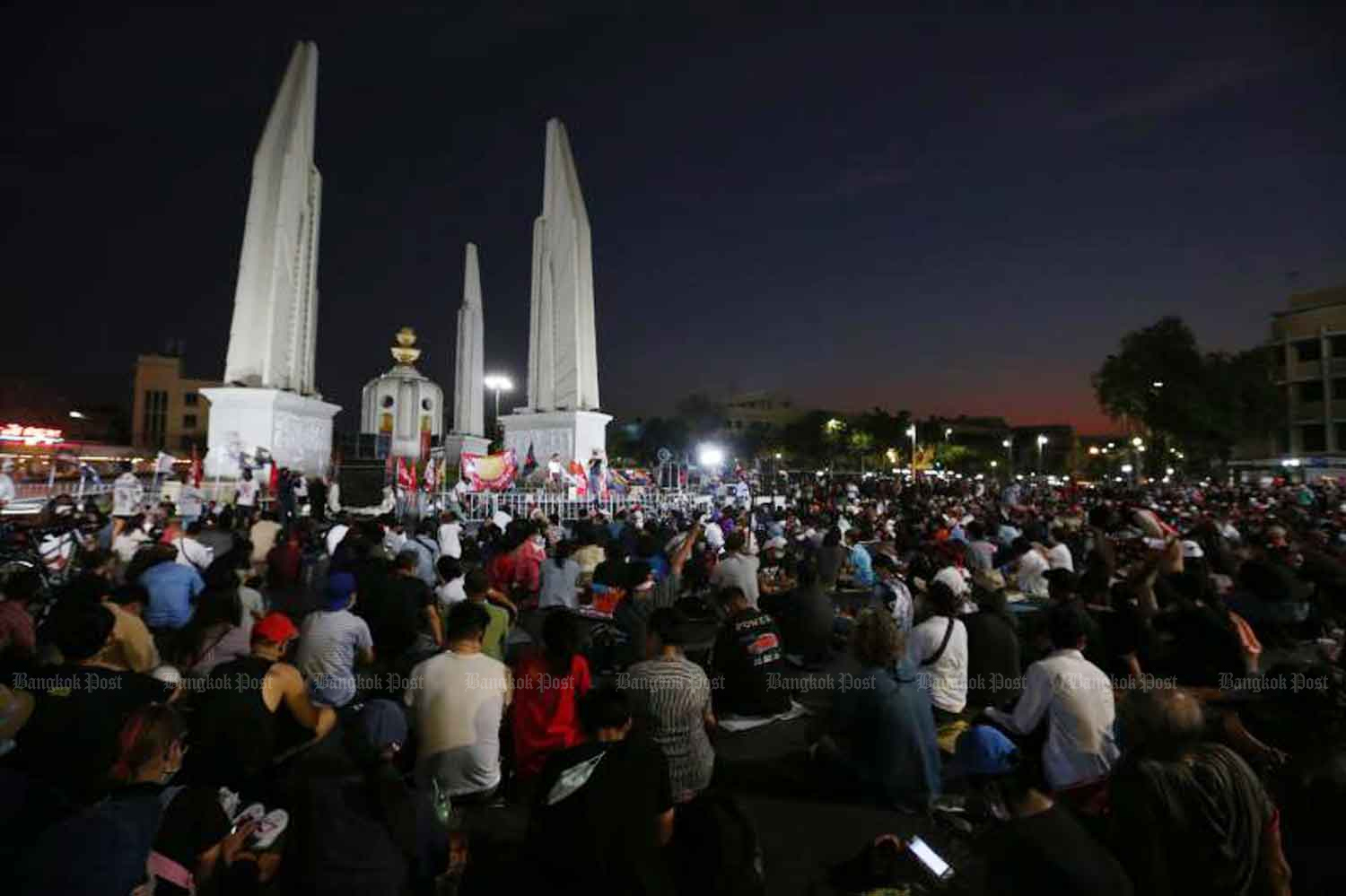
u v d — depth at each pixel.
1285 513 20.30
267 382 23.41
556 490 23.77
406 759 5.75
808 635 8.92
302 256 25.48
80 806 3.97
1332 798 3.26
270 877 3.92
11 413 65.75
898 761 5.43
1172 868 3.18
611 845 3.22
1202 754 3.33
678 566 9.91
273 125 24.48
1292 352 65.19
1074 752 4.75
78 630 4.43
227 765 4.47
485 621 5.32
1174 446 59.84
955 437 129.38
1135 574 8.14
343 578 6.39
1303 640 9.31
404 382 37.69
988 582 8.37
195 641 5.46
